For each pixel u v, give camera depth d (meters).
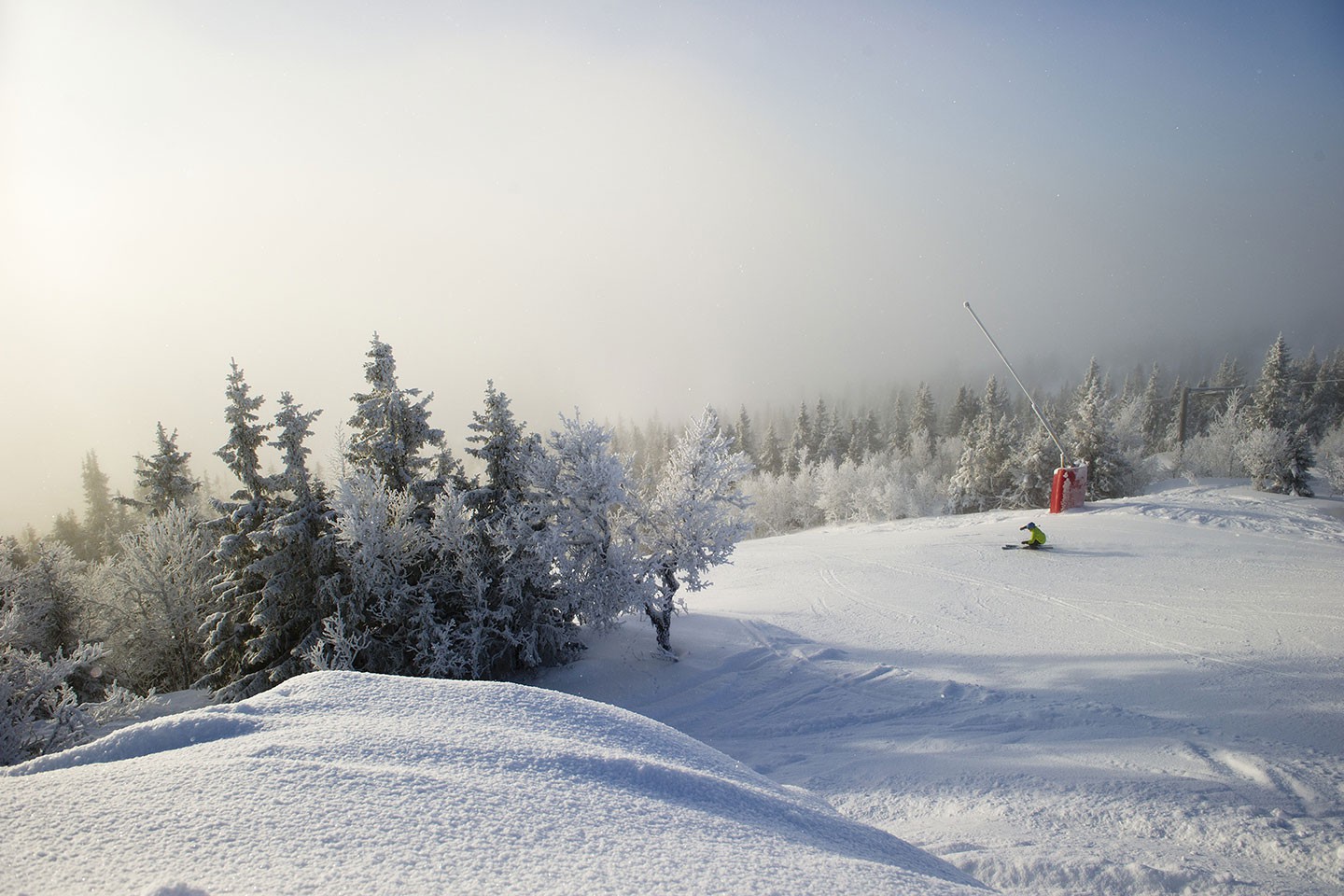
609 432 15.29
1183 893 4.81
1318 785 6.69
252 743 2.89
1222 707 9.12
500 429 17.34
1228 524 22.42
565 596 15.20
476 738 3.09
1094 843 5.70
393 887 1.85
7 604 18.48
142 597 22.44
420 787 2.51
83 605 21.55
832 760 9.02
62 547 22.91
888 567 21.58
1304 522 22.11
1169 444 64.12
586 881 1.98
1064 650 12.43
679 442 15.59
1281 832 5.75
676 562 14.85
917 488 56.94
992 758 8.34
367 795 2.42
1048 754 8.26
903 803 7.19
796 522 63.88
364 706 3.54
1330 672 10.01
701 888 2.02
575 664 15.30
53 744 9.92
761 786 3.34
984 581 18.36
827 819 3.03
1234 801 6.42
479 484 18.17
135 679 22.22
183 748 2.92
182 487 27.75
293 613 16.59
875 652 13.71
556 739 3.24
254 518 16.98
